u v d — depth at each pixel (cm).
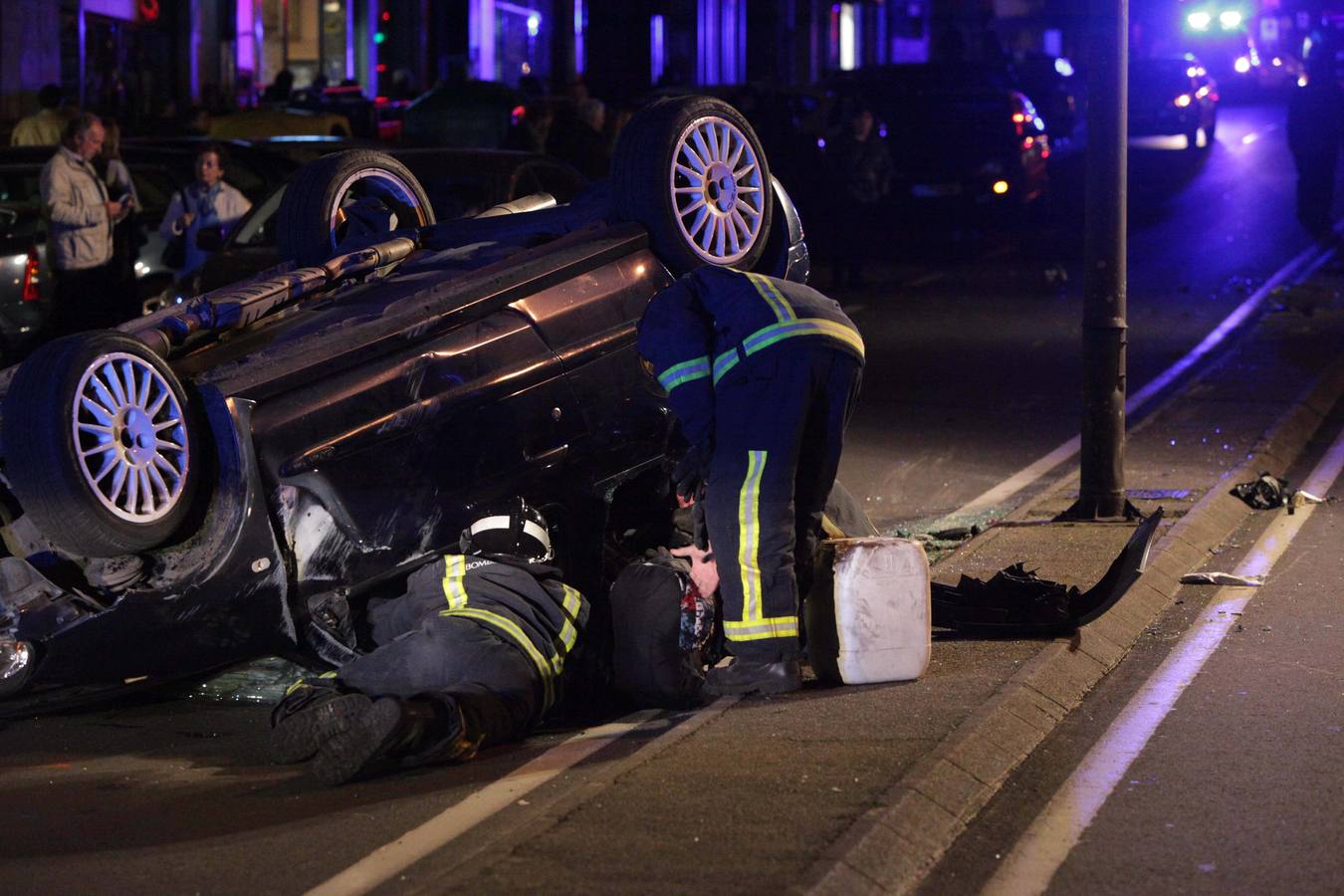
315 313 2538
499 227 2789
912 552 2364
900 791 1891
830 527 2619
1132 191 11506
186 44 12775
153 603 2252
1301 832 1891
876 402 5084
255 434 2284
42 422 2112
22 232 5594
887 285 7819
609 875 1681
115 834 1958
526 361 2506
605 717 2386
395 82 12344
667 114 2698
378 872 1800
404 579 2462
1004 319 6762
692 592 2341
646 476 2714
